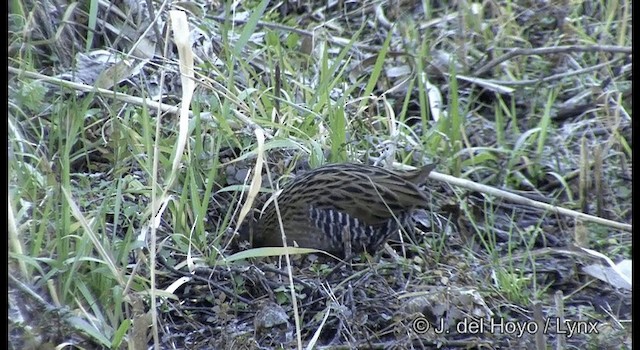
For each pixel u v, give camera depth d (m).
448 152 11.47
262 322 9.23
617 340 9.37
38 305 8.45
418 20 13.62
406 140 11.34
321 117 10.87
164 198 9.24
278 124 10.41
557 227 10.91
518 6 13.92
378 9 13.45
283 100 10.76
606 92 12.18
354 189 10.00
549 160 11.70
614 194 11.34
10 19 10.22
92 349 8.62
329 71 11.20
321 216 10.00
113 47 10.90
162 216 9.94
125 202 9.80
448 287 9.66
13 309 8.40
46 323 8.43
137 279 8.98
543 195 11.34
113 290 8.76
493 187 11.25
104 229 8.97
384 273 10.05
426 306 9.41
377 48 12.77
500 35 13.17
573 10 13.66
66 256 8.70
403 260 10.09
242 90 11.34
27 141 9.30
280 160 10.60
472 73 12.91
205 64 11.05
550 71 13.01
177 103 11.04
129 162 10.27
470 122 12.19
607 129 12.05
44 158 9.21
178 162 8.99
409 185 10.12
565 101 12.68
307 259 10.20
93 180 10.05
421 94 11.66
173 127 10.44
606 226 10.81
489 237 10.44
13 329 8.38
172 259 9.69
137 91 10.85
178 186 10.18
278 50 11.63
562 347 9.13
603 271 10.13
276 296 9.52
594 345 9.37
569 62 12.97
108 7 11.31
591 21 13.67
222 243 10.09
